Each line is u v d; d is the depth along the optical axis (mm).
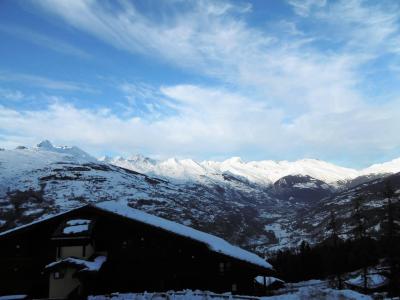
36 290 48969
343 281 88250
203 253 49750
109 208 51219
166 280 48875
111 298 37344
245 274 50219
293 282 128125
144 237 50125
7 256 50031
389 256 67500
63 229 48656
